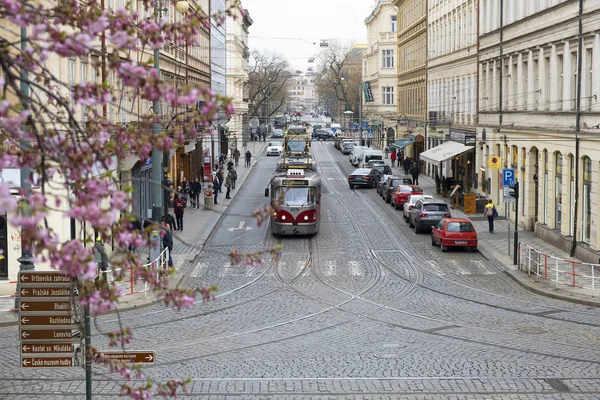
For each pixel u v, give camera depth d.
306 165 60.34
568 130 37.59
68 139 8.37
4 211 6.52
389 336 22.31
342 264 35.66
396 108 114.75
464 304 27.06
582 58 36.72
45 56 7.75
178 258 36.81
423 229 44.72
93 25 7.87
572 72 38.78
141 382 17.83
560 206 40.09
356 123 141.25
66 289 14.13
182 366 19.23
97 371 18.91
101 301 8.66
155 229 8.92
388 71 120.56
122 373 9.19
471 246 38.69
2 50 7.52
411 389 17.06
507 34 50.41
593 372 18.27
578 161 36.41
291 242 42.19
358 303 27.33
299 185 43.41
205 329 23.50
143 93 8.02
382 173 73.31
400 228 47.31
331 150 127.81
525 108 46.97
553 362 19.20
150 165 47.59
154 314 25.81
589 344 21.03
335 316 25.20
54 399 16.59
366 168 75.81
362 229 46.84
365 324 23.98
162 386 9.11
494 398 16.38
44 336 14.21
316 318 24.92
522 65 47.59
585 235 36.16
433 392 16.83
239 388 17.27
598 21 34.59
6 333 23.05
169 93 7.79
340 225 48.56
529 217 45.47
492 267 34.94
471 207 53.19
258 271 34.09
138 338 22.34
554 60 41.38
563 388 17.03
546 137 41.56
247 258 9.40
